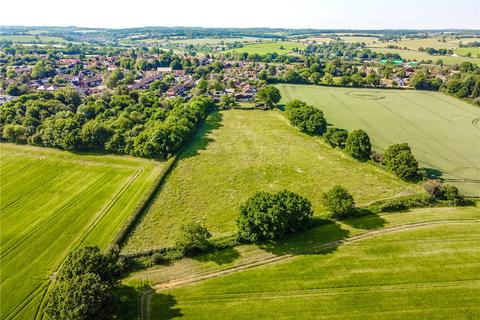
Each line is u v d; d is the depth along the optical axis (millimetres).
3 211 66688
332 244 56438
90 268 42438
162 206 69750
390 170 82875
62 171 84000
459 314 42219
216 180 81875
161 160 91125
